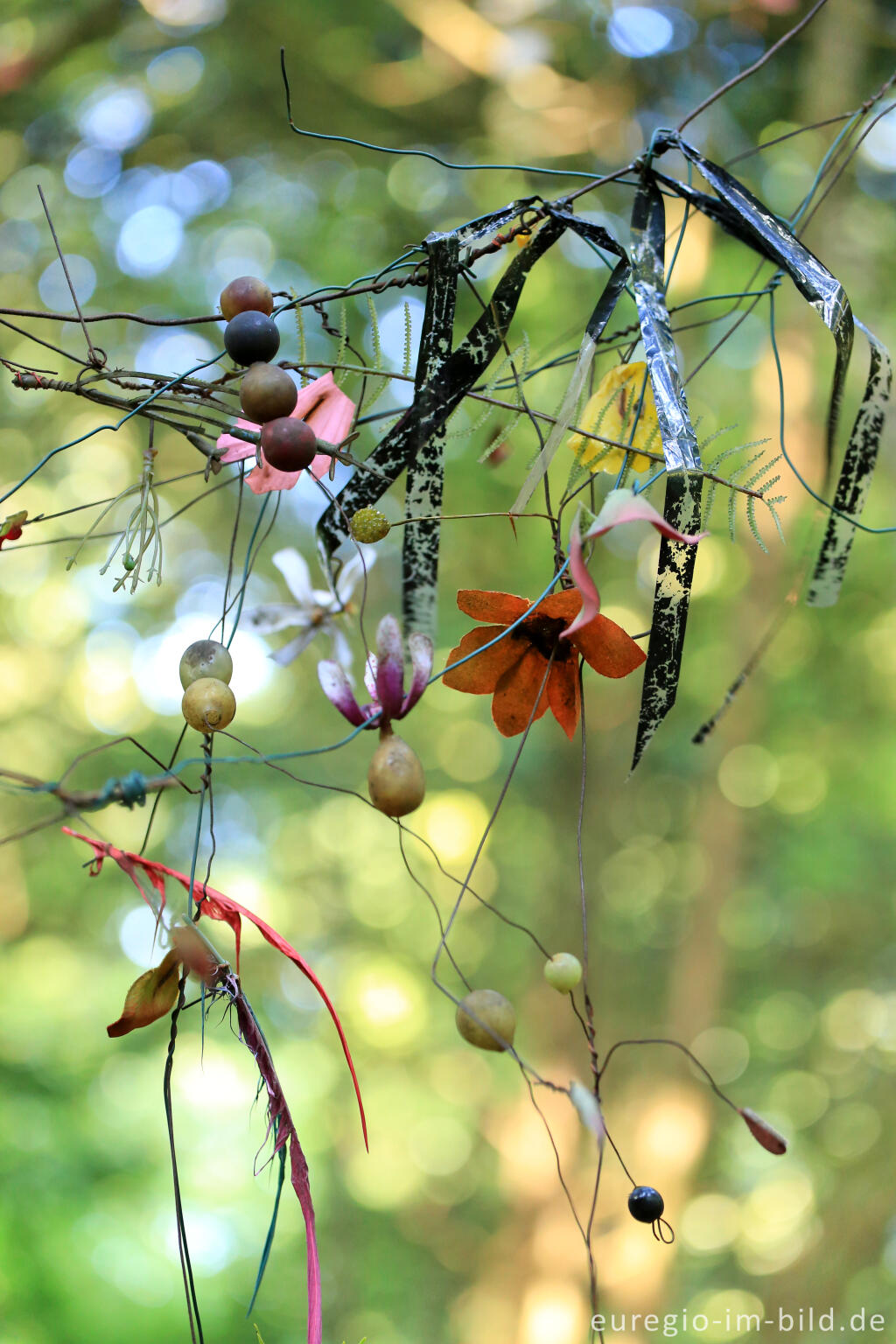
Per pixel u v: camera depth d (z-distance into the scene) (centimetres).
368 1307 880
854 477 141
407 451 139
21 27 479
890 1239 714
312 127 580
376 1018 932
